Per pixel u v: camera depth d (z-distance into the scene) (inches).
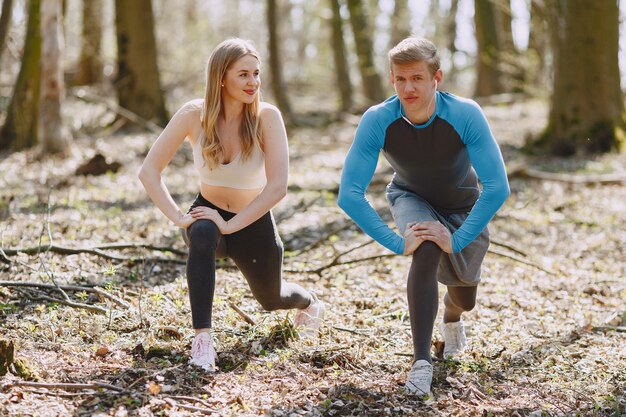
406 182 157.5
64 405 128.0
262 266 156.6
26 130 551.8
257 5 1354.6
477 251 158.1
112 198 364.5
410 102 140.9
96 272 218.5
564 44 548.1
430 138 145.9
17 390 131.6
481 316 202.7
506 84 959.0
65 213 314.8
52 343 156.8
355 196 146.8
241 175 152.7
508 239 304.0
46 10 499.5
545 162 513.3
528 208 364.5
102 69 965.2
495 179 144.7
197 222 148.0
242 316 180.9
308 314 175.8
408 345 174.1
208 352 146.7
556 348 176.9
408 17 1141.1
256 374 147.7
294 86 1401.3
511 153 556.1
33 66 552.1
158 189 149.6
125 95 703.1
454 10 1179.9
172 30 1130.0
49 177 421.1
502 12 1014.4
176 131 151.6
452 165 149.7
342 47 949.8
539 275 251.8
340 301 209.3
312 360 159.5
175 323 173.9
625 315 203.3
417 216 151.1
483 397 144.8
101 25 949.8
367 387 145.0
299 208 352.2
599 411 142.3
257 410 131.6
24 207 329.1
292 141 653.3
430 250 145.1
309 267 246.2
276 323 177.6
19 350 152.0
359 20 948.6
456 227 159.6
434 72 141.6
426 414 134.3
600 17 541.6
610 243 299.7
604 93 545.0
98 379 140.2
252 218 149.1
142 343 156.6
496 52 937.5
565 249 291.1
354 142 149.3
